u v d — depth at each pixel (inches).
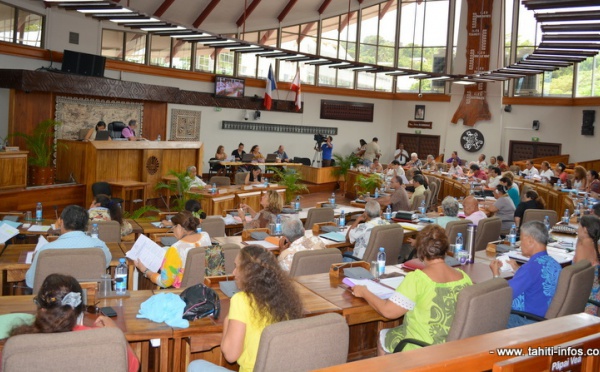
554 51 491.8
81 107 579.8
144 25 419.2
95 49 623.5
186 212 191.3
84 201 462.9
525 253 167.2
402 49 923.4
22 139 524.1
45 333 97.1
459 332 122.6
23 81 483.8
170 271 178.4
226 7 727.7
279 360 101.1
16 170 412.8
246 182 502.6
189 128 729.0
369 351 198.5
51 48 569.0
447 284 135.4
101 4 356.2
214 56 759.7
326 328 105.0
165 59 709.3
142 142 494.3
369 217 251.4
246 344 116.2
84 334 94.5
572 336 84.5
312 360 104.5
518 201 431.8
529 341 79.2
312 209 310.0
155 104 677.9
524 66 581.3
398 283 167.2
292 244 209.8
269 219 289.1
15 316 123.6
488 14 843.4
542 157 848.9
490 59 848.3
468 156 889.5
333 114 885.2
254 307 115.2
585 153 811.4
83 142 461.1
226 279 161.2
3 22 514.3
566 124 834.2
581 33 430.6
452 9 890.1
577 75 825.5
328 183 745.6
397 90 945.5
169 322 129.5
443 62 900.0
